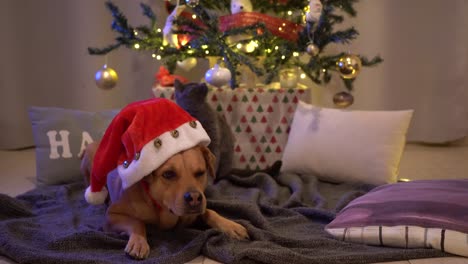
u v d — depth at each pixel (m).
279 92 2.46
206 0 2.66
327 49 3.09
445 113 3.07
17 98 3.03
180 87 2.20
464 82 3.02
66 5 2.99
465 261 1.42
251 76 2.55
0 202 1.78
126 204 1.61
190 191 1.43
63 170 2.25
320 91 3.17
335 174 2.24
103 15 3.01
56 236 1.55
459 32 2.97
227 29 2.40
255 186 2.23
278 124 2.48
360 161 2.18
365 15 3.05
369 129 2.20
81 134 2.29
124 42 2.52
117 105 3.14
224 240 1.52
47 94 3.08
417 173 2.51
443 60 3.03
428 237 1.46
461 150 3.03
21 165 2.68
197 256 1.49
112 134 1.53
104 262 1.38
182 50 2.46
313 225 1.77
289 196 2.11
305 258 1.40
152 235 1.59
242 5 2.44
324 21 2.32
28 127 3.09
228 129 2.32
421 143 3.21
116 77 2.57
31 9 2.98
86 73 3.05
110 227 1.61
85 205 1.95
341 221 1.62
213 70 2.27
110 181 1.77
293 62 2.53
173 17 2.42
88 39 3.02
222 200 1.87
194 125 1.56
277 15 2.84
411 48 3.06
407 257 1.44
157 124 1.50
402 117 2.19
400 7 3.03
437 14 3.00
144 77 3.11
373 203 1.63
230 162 2.30
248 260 1.39
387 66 3.09
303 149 2.31
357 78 3.12
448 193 1.59
